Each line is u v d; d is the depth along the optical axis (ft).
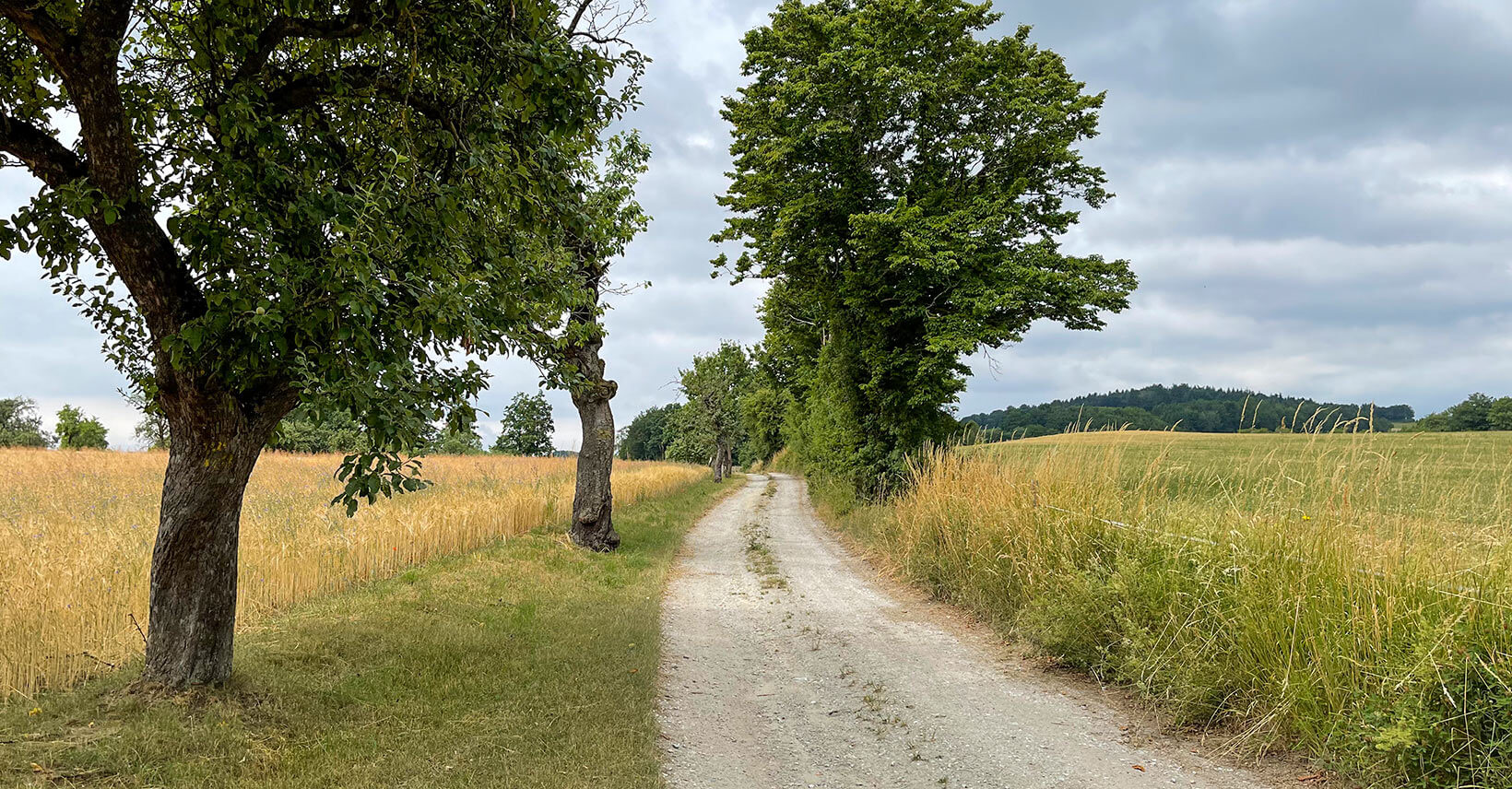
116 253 15.60
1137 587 21.30
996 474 37.86
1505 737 12.82
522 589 34.53
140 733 14.89
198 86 17.54
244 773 14.01
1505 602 14.08
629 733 17.22
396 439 14.55
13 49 17.08
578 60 18.54
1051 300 65.05
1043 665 24.09
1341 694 15.26
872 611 33.58
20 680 17.10
